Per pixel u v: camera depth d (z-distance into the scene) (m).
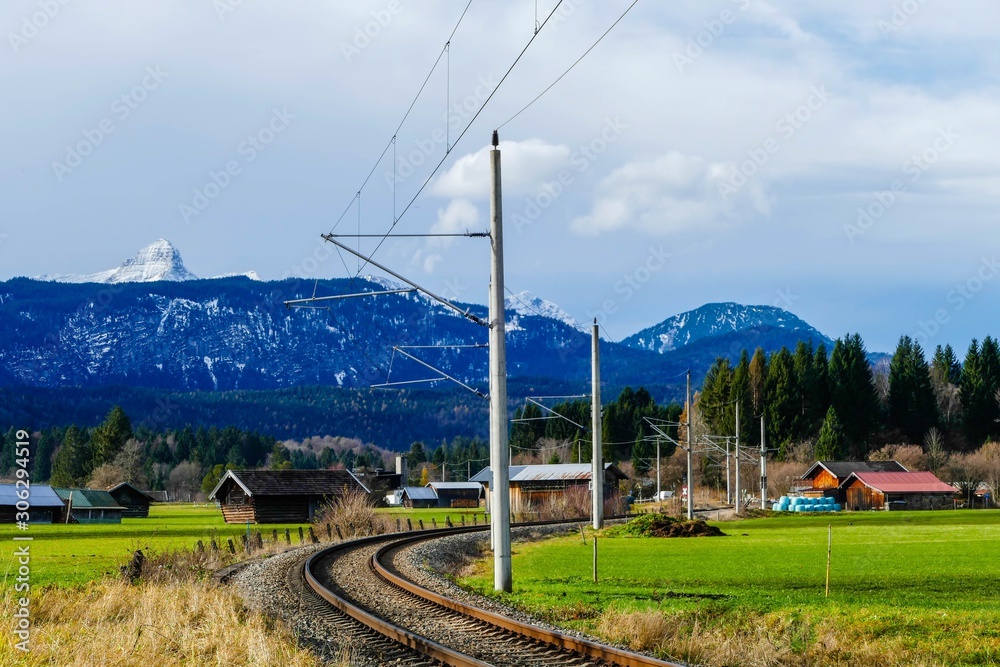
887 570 33.25
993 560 37.41
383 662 15.82
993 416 143.12
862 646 16.66
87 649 15.70
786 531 62.88
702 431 149.38
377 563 33.25
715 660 15.95
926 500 113.12
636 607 21.75
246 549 43.84
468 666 14.80
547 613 21.44
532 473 113.38
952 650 16.38
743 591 26.48
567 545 50.75
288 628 18.70
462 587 27.70
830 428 135.50
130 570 27.67
